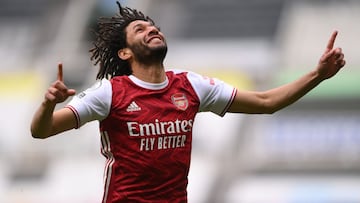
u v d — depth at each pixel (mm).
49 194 64312
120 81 16844
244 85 75812
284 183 62156
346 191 60344
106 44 17875
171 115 16750
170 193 16703
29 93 78750
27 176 67188
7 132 73062
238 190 61750
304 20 88250
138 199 16562
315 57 81250
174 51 85438
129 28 17594
